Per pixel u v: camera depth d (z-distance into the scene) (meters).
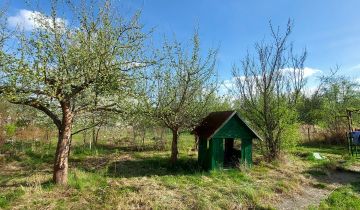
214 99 17.36
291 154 19.23
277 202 10.46
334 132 26.67
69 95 10.47
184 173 13.87
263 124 17.53
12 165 14.97
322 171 14.89
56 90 9.45
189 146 23.33
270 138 17.00
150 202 9.27
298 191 11.68
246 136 14.66
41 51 9.22
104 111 12.49
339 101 38.69
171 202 9.46
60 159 10.76
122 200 9.32
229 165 15.52
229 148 16.67
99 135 25.25
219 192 10.55
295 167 15.72
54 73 9.67
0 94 9.50
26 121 18.59
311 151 21.84
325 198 11.11
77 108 11.56
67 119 10.83
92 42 10.23
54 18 9.86
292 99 18.16
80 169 13.89
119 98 11.16
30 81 9.00
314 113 31.52
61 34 10.06
